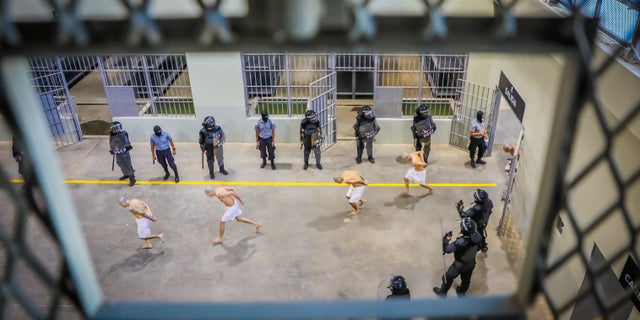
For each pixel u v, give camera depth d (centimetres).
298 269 889
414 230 975
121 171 1175
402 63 1539
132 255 926
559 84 115
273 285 859
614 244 566
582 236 138
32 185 118
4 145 1260
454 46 103
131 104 1257
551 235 133
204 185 1117
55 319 127
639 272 487
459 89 1192
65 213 127
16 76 106
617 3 533
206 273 884
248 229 984
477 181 1123
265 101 1398
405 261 903
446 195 1073
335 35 102
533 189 862
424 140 1132
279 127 1265
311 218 1010
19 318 710
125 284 864
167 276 880
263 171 1167
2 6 95
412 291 845
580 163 650
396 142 1277
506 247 929
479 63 1123
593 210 620
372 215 1015
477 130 1110
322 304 145
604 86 561
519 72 925
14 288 119
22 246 118
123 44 101
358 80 1518
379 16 101
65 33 98
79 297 136
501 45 104
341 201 1059
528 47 104
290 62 1284
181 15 100
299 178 1140
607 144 123
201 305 145
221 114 1251
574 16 100
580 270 648
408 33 102
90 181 1138
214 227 990
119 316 141
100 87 1583
